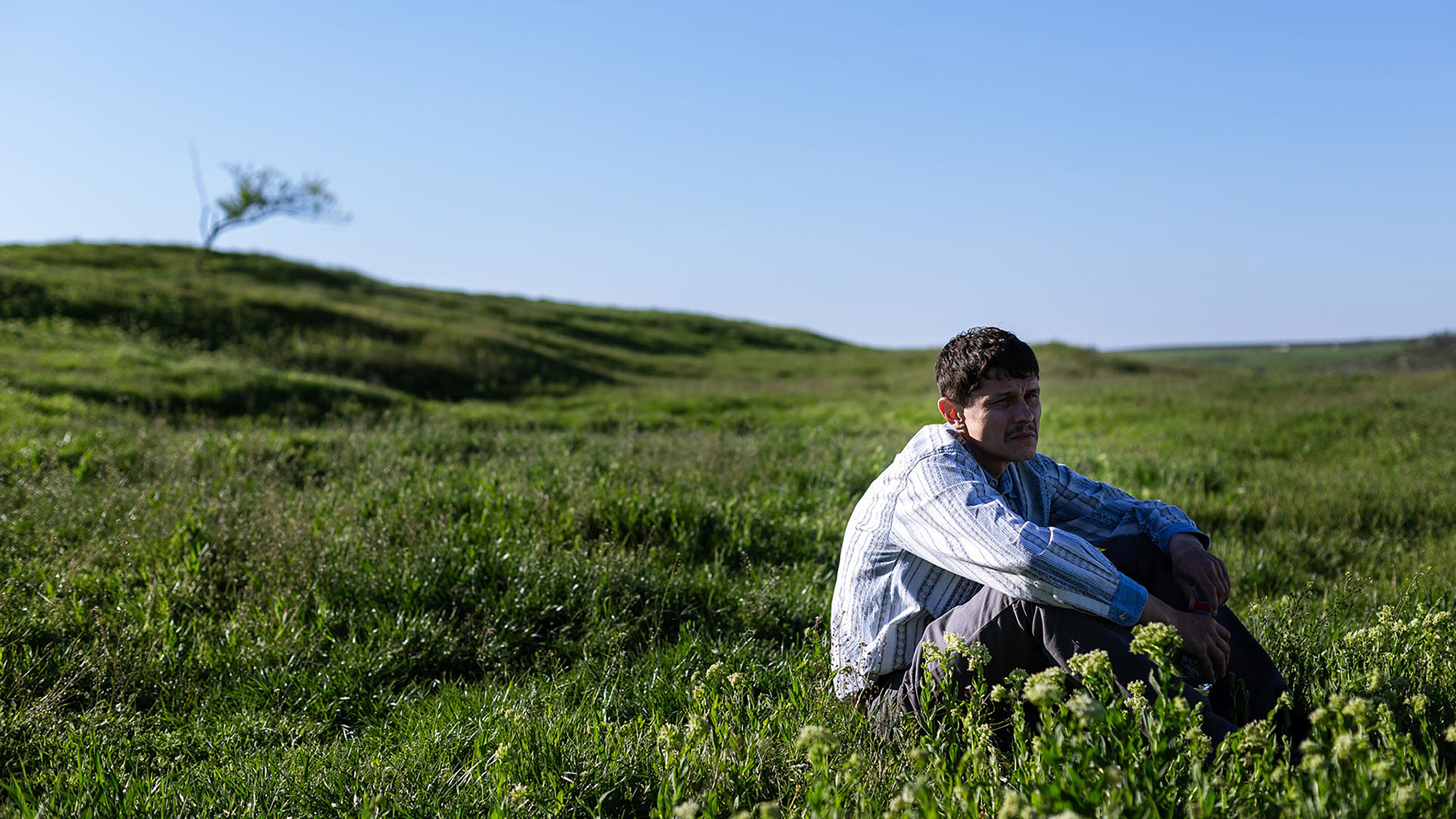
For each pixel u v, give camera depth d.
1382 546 5.41
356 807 2.34
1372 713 1.94
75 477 6.22
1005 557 2.35
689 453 7.59
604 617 3.88
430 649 3.60
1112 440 11.10
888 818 1.75
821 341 51.53
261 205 40.50
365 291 43.25
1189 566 2.63
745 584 4.22
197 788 2.51
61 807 2.33
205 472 6.52
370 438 8.82
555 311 47.28
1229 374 30.25
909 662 2.66
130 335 22.52
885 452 7.86
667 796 2.11
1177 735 1.93
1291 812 1.69
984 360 2.70
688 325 48.94
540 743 2.51
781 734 2.44
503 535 4.55
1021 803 1.68
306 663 3.44
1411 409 12.71
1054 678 1.98
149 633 3.57
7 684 3.18
